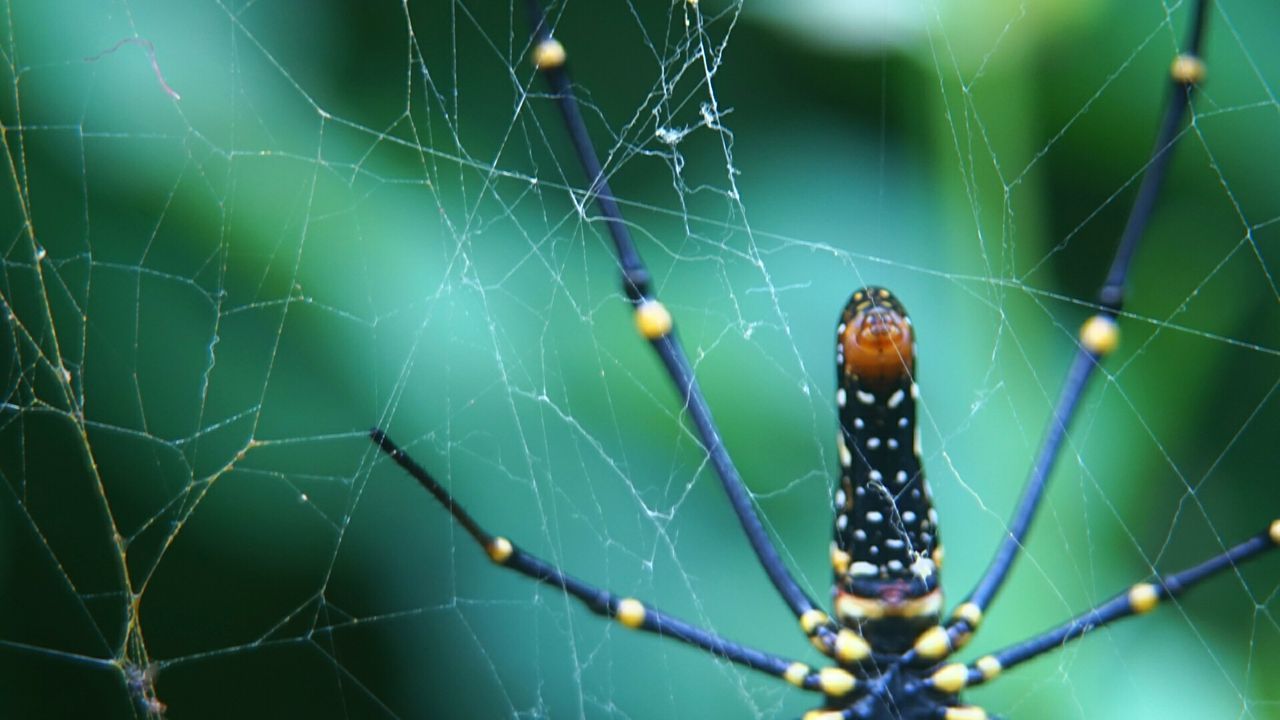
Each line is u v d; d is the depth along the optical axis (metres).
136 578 0.41
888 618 0.38
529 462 0.42
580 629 0.41
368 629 0.41
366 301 0.41
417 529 0.41
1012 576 0.41
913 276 0.42
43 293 0.41
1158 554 0.42
